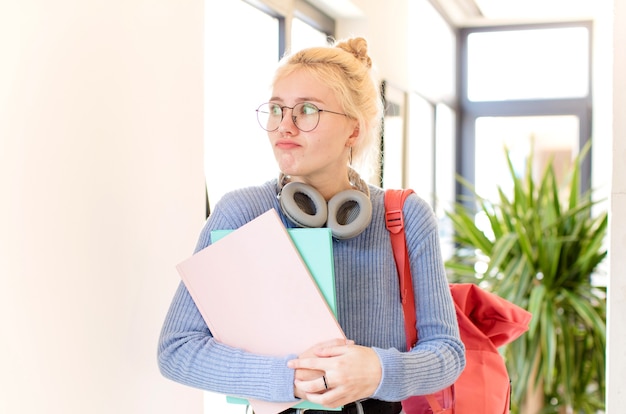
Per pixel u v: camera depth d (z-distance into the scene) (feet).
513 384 10.57
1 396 3.72
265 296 3.52
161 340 3.69
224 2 8.31
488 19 20.26
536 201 12.48
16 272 3.81
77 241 4.30
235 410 7.86
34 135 3.92
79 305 4.33
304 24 10.92
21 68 3.81
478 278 11.64
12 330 3.79
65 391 4.21
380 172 8.89
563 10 19.31
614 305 6.34
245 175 8.73
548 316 10.52
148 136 5.07
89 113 4.38
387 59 12.59
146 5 5.00
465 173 21.13
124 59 4.74
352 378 3.25
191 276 3.64
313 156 3.68
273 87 3.79
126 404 4.83
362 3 11.10
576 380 11.11
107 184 4.58
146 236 5.06
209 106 7.99
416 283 3.97
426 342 3.82
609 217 6.41
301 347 3.46
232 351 3.46
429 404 4.20
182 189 5.57
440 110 19.24
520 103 20.76
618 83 6.34
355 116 3.79
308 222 3.69
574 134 20.44
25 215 3.87
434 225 4.07
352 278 3.82
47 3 4.00
